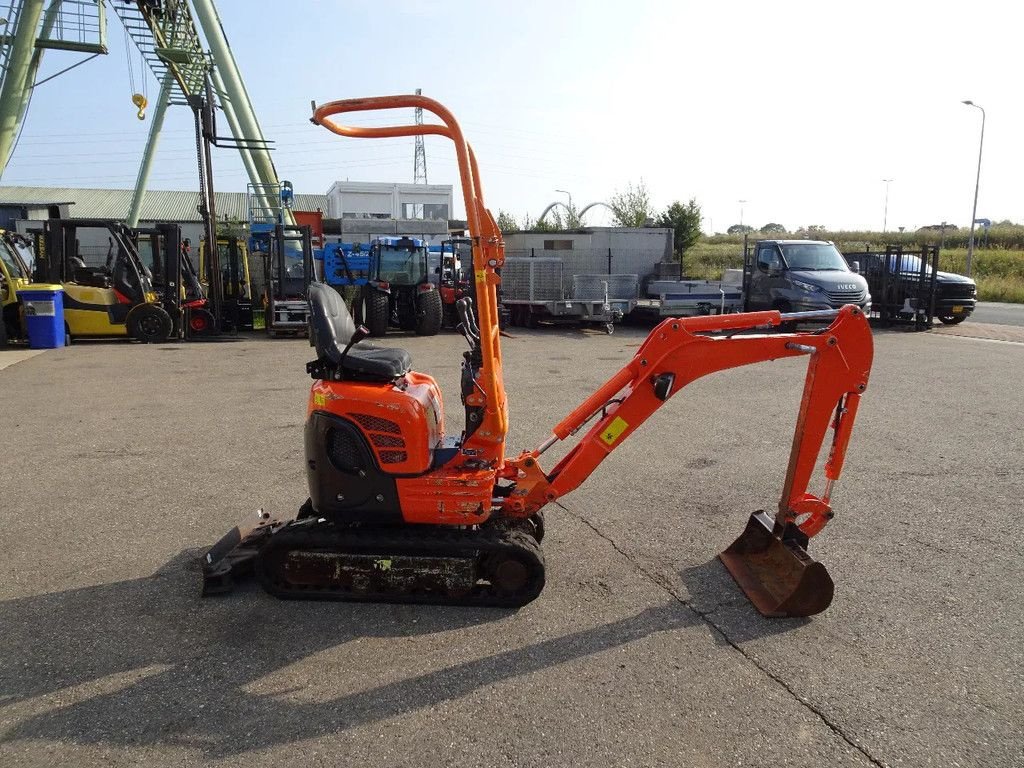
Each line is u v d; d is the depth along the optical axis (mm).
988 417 8273
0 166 19266
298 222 25812
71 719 3041
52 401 9344
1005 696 3201
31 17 18938
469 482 3975
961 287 17422
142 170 30984
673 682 3309
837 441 4141
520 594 4016
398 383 4238
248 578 4332
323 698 3191
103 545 4816
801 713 3084
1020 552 4707
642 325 18562
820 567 3838
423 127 3875
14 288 14867
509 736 2936
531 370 11609
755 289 17312
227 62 22516
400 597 4020
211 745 2885
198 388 10266
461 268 19625
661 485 6047
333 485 4027
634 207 38781
